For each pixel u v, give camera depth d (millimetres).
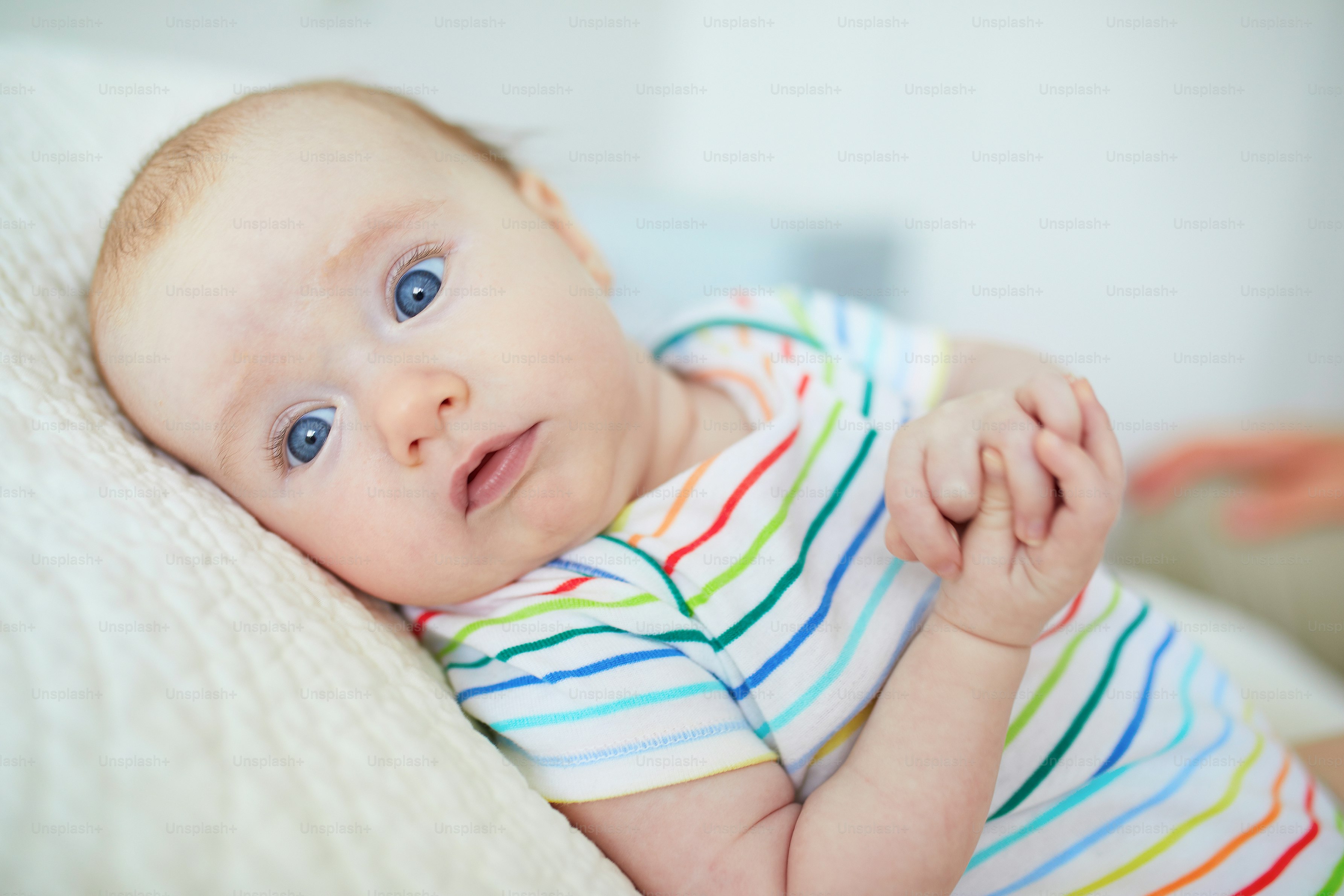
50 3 1640
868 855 579
